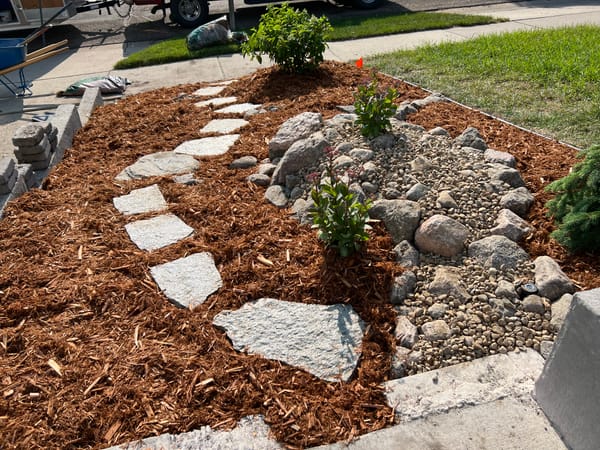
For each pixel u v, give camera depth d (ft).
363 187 11.07
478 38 27.27
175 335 8.41
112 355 7.98
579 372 5.99
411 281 9.14
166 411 7.05
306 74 21.25
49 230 11.40
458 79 20.04
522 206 10.52
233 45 31.81
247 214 11.64
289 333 8.30
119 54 34.40
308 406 7.07
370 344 8.02
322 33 21.03
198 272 9.86
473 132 13.08
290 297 9.06
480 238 9.86
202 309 8.93
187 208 12.01
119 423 6.90
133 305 9.05
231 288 9.38
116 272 9.96
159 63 30.32
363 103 12.80
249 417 6.97
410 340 8.06
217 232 11.09
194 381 7.48
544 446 6.36
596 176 9.00
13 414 7.02
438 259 9.62
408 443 6.50
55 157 15.74
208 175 13.75
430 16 36.60
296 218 11.20
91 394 7.31
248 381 7.50
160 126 18.04
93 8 39.68
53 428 6.83
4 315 8.91
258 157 14.48
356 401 7.14
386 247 9.86
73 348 8.14
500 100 17.21
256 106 18.83
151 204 12.50
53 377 7.61
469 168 11.51
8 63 25.18
